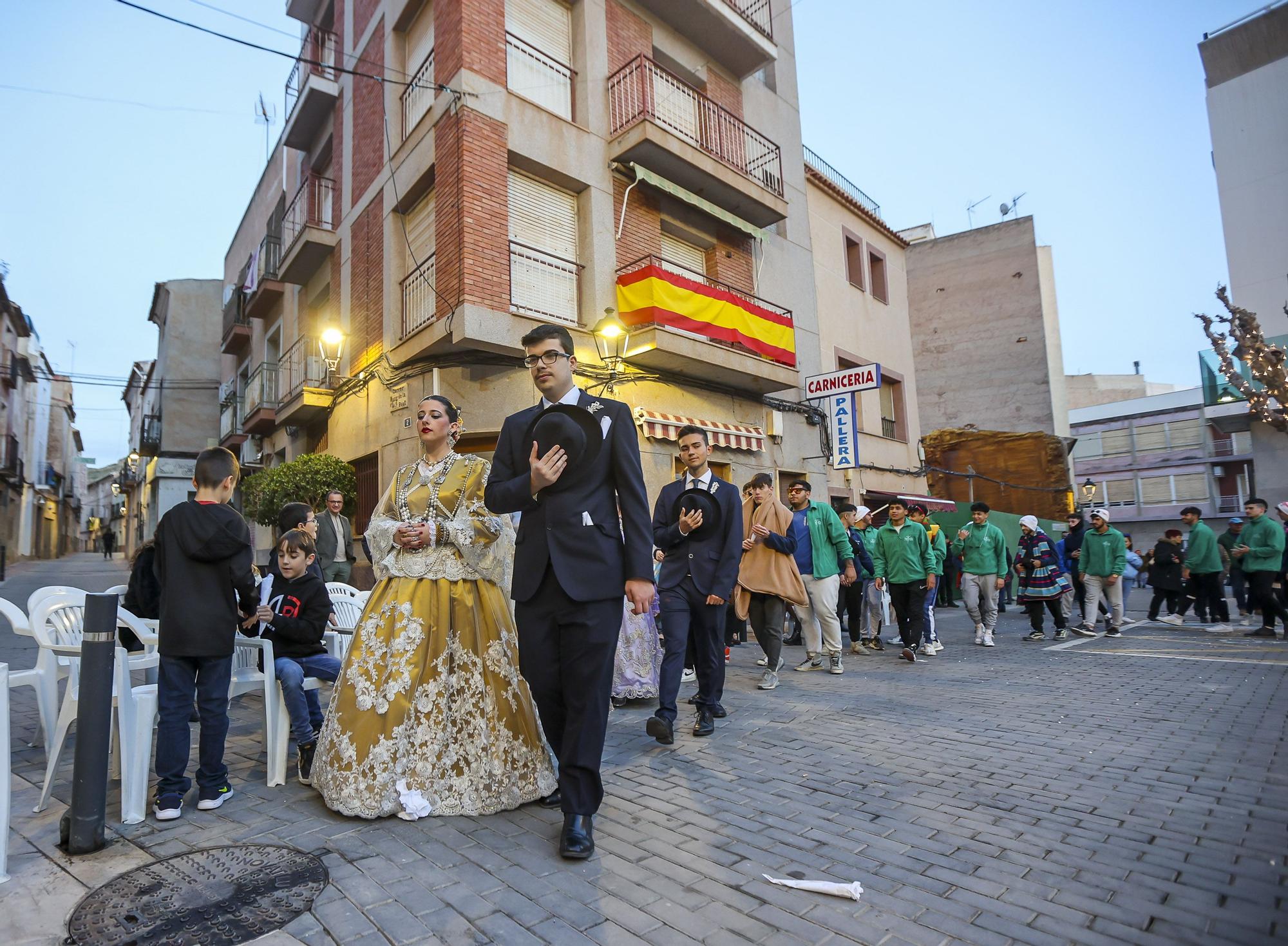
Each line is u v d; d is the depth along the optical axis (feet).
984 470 68.49
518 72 35.24
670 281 36.45
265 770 12.95
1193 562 34.86
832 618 22.95
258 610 12.00
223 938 7.20
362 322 40.40
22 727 16.37
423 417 11.73
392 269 37.24
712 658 15.57
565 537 9.54
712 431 39.78
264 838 9.68
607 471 10.05
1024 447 67.10
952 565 48.01
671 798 11.30
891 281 62.90
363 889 8.20
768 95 51.62
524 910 7.75
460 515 11.32
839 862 8.94
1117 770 12.41
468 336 30.25
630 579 9.63
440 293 32.37
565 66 37.50
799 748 14.06
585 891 8.17
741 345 40.63
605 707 9.53
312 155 51.13
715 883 8.38
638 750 14.19
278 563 13.43
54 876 8.60
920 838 9.66
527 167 34.65
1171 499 142.41
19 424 104.27
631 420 10.39
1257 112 71.87
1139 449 146.61
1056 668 23.13
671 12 42.63
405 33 39.19
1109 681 20.59
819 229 54.24
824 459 49.42
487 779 10.72
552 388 10.18
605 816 10.53
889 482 57.52
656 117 40.68
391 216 37.60
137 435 130.82
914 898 8.00
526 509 9.96
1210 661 23.80
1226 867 8.68
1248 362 61.93
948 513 56.44
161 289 83.66
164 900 8.00
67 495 166.81
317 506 37.14
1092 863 8.84
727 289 42.52
